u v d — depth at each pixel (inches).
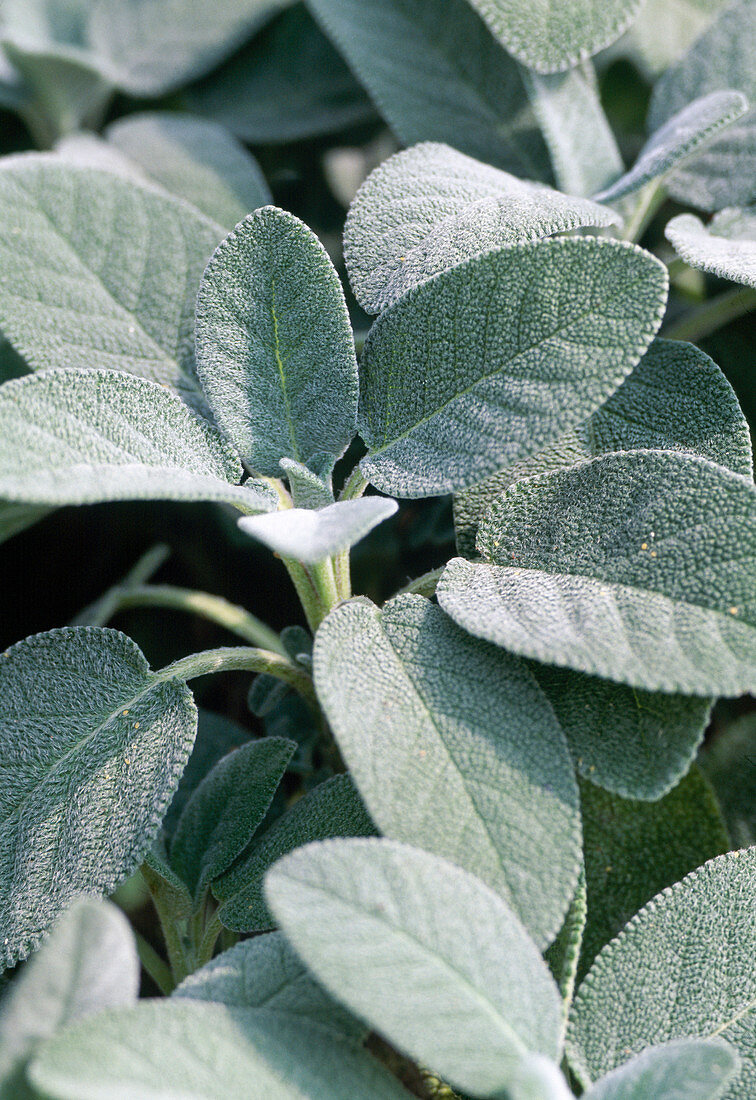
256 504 22.5
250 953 21.7
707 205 25.6
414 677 22.2
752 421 26.0
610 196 24.6
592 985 22.1
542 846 21.5
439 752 21.8
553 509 22.9
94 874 22.2
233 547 27.8
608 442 23.6
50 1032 20.6
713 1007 22.0
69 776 22.7
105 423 22.6
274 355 23.5
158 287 24.5
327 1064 21.0
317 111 29.7
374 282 23.7
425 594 23.5
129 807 22.4
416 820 21.5
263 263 23.3
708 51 26.4
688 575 21.9
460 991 20.8
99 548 28.1
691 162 25.8
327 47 29.8
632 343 22.0
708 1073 20.9
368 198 24.0
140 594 26.1
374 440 23.2
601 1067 21.9
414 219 23.9
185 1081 20.5
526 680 22.1
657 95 26.6
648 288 22.1
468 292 22.6
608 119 28.6
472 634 22.2
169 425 23.1
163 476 22.3
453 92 26.7
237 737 25.3
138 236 24.6
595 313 22.2
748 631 21.5
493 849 21.4
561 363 22.2
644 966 22.1
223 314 23.4
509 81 26.6
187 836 23.6
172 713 22.8
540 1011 21.0
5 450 21.7
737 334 26.2
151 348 24.3
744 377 26.1
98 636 23.1
